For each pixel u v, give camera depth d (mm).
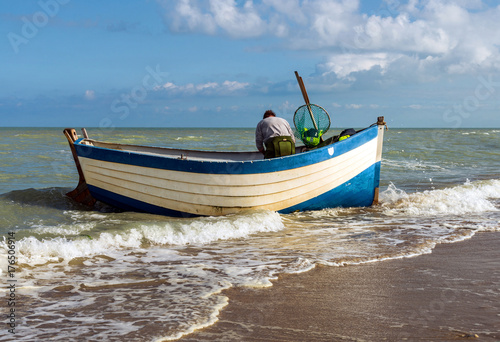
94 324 2633
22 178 10273
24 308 2900
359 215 6949
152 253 4488
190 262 4133
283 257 4320
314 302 3039
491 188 9195
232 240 5148
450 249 4684
